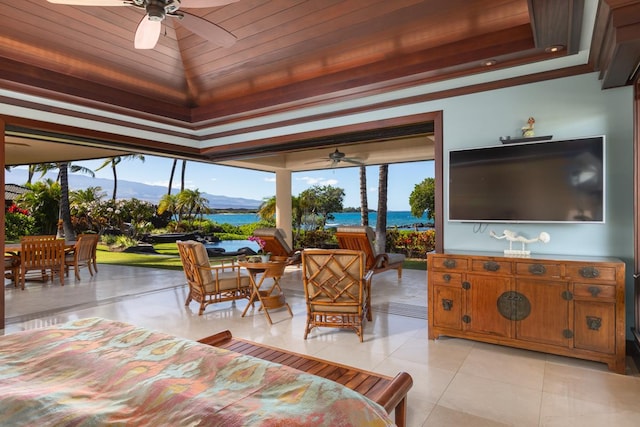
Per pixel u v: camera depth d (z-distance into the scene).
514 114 3.67
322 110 4.87
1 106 4.15
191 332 3.92
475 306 3.37
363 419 1.16
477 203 3.74
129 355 1.51
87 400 1.17
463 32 3.30
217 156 6.76
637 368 2.91
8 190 13.22
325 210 13.35
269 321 4.22
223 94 4.98
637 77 2.98
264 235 6.31
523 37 3.09
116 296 5.67
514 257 3.20
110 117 5.11
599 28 2.57
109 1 2.22
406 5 3.17
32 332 1.78
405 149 8.02
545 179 3.39
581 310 2.92
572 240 3.42
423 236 11.21
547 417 2.27
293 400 1.18
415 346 3.47
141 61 4.25
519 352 3.29
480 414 2.30
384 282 6.72
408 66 3.67
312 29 3.62
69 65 4.02
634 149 3.08
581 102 3.38
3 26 3.38
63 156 8.74
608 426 2.17
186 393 1.19
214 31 2.63
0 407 1.07
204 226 15.56
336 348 3.43
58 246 6.52
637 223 3.08
